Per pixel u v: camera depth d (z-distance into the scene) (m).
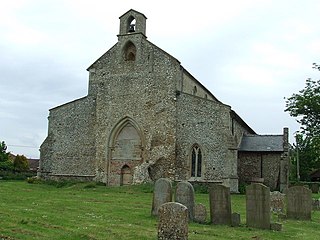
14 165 61.62
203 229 15.27
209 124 35.81
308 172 60.78
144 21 39.28
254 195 16.30
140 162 37.03
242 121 43.66
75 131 40.25
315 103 34.56
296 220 18.67
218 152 35.25
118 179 37.66
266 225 15.89
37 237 12.35
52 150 40.66
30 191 30.39
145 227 14.99
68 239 12.30
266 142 42.44
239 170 41.47
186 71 38.97
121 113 38.12
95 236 12.83
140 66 38.12
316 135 35.16
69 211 19.02
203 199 26.91
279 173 40.12
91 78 40.44
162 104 36.78
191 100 36.38
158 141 36.44
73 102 40.78
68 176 39.66
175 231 11.88
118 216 17.95
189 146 35.81
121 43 39.28
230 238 13.70
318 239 14.20
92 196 27.20
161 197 18.00
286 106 36.34
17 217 16.09
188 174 35.50
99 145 38.56
